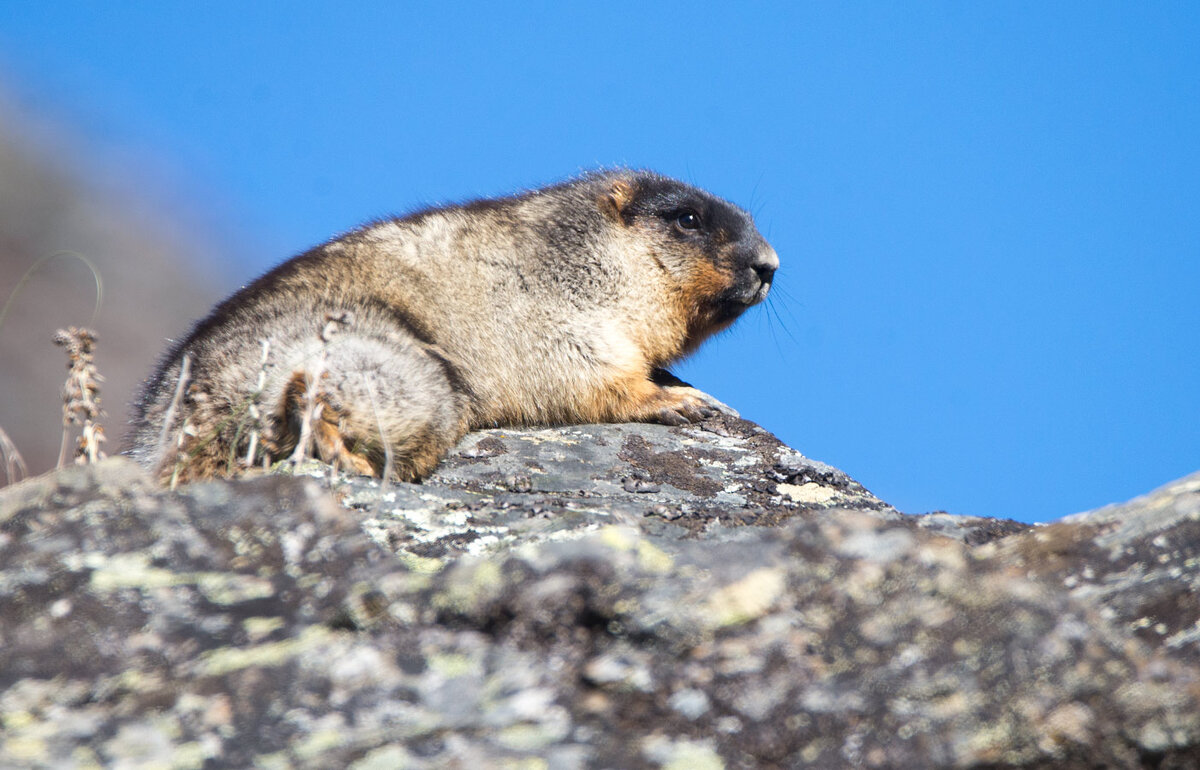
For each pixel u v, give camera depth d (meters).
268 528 12.05
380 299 23.67
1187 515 12.67
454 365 23.34
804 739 9.66
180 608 11.04
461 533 14.91
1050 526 13.42
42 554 11.68
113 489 12.67
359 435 19.81
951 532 15.40
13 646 10.57
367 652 10.41
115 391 55.50
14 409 49.19
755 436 24.50
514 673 10.22
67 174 83.25
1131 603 11.82
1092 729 9.62
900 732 9.66
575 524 15.18
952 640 10.30
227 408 19.84
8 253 69.00
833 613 10.61
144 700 9.93
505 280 25.81
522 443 22.84
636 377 26.56
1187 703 9.71
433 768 9.23
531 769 9.25
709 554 11.32
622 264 27.67
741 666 10.19
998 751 9.55
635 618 10.57
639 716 9.84
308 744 9.51
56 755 9.38
